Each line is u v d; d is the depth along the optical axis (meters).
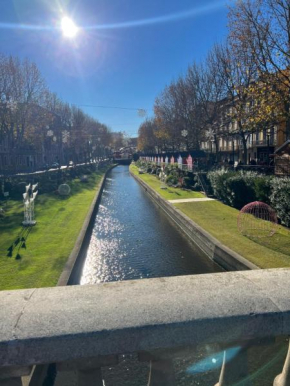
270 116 13.66
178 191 23.67
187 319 1.21
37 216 14.33
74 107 56.50
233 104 22.48
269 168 22.84
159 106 44.12
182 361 2.54
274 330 1.26
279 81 12.41
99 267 9.41
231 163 33.06
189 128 35.69
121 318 1.22
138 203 22.53
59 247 9.16
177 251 10.77
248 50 15.06
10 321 1.20
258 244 8.79
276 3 12.52
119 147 126.19
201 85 30.14
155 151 75.25
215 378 2.18
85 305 1.32
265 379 2.06
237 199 14.95
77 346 1.14
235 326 1.23
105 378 3.57
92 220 15.29
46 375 3.40
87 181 33.69
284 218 10.43
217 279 1.59
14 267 7.39
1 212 15.05
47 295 1.42
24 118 30.30
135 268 9.26
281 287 1.48
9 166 32.22
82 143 58.16
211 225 11.56
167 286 1.50
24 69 29.39
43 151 52.88
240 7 14.31
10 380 1.22
